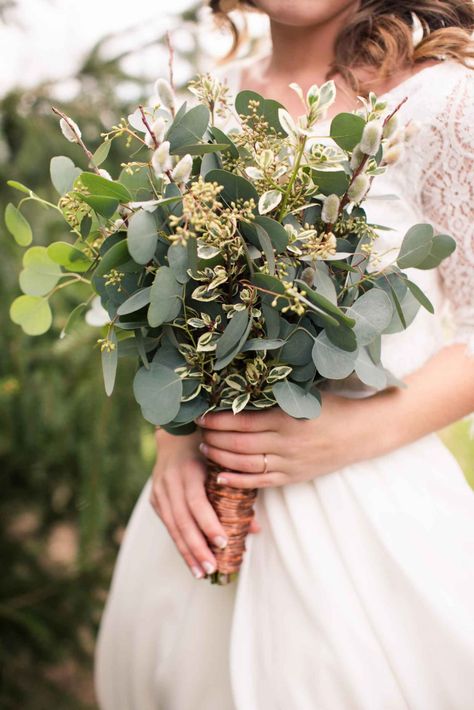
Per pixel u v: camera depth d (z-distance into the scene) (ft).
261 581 3.28
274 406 3.08
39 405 4.71
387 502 3.17
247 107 2.82
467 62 3.16
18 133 4.87
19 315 3.18
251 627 3.23
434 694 2.96
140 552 3.94
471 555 3.14
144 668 3.78
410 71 3.32
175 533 3.44
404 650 2.99
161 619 3.71
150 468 5.38
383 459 3.29
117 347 2.88
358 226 2.77
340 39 3.51
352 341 2.62
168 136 2.67
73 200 2.75
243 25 4.52
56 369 4.72
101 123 5.05
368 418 3.16
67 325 3.32
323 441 3.11
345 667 2.97
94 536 4.78
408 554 3.06
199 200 2.46
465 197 3.10
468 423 6.86
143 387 2.79
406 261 2.73
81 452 4.77
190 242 2.56
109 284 2.76
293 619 3.14
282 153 2.75
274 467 3.12
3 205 4.79
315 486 3.23
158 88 2.59
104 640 4.09
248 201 2.57
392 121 2.55
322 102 2.47
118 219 2.81
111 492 5.04
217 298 2.80
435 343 3.41
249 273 2.74
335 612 3.05
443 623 2.93
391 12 3.48
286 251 2.67
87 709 5.62
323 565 3.11
